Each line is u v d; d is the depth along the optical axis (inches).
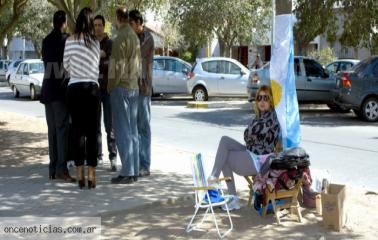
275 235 229.1
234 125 593.0
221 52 1316.4
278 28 265.1
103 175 331.6
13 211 255.8
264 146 262.1
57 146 314.2
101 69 334.6
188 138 505.7
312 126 586.6
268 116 263.9
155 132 541.3
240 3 1205.7
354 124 604.4
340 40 802.2
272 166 242.4
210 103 844.0
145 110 324.2
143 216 255.0
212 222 246.1
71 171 345.7
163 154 408.8
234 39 1333.7
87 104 288.5
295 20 818.2
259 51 1544.0
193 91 884.0
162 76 921.5
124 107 300.8
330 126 586.9
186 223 244.8
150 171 344.5
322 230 235.6
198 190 231.5
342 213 236.2
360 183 331.0
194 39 1293.1
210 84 867.4
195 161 237.6
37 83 919.0
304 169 255.9
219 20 1214.3
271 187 241.6
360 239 225.0
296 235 229.3
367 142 479.2
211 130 555.5
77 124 292.0
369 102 624.7
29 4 1510.8
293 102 265.1
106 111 338.3
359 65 642.2
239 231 233.9
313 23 788.6
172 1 1248.2
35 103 884.0
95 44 289.9
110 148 343.0
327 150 439.8
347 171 364.2
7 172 339.6
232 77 856.3
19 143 450.9
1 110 762.8
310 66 712.4
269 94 264.2
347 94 631.8
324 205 237.3
